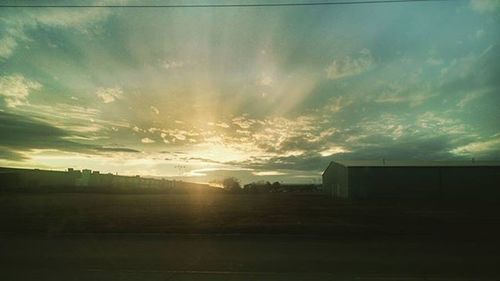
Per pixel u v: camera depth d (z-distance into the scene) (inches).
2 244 581.6
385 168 2180.1
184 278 377.4
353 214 1101.1
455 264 448.1
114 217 957.8
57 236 671.1
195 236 666.2
